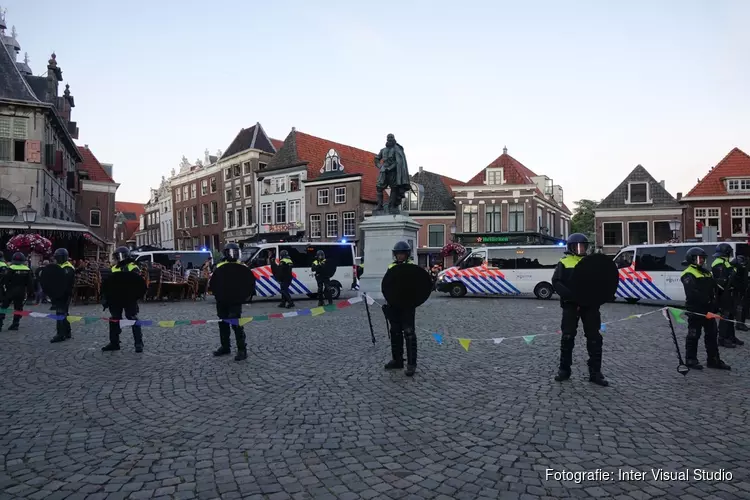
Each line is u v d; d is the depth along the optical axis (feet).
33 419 16.71
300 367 24.16
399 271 22.54
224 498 11.27
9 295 36.88
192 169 192.44
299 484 11.93
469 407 17.75
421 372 23.03
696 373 22.99
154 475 12.44
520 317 43.91
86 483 12.04
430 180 151.33
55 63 115.85
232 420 16.53
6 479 12.27
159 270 62.64
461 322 40.40
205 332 35.17
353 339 31.83
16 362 25.59
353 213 142.31
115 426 16.03
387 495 11.37
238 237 168.66
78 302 58.54
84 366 24.62
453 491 11.55
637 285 63.62
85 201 152.35
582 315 21.33
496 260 71.05
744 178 119.14
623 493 11.46
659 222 125.29
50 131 97.40
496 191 137.39
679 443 14.35
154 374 22.91
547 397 18.97
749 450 13.85
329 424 16.08
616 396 19.08
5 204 88.48
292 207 154.20
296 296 74.43
